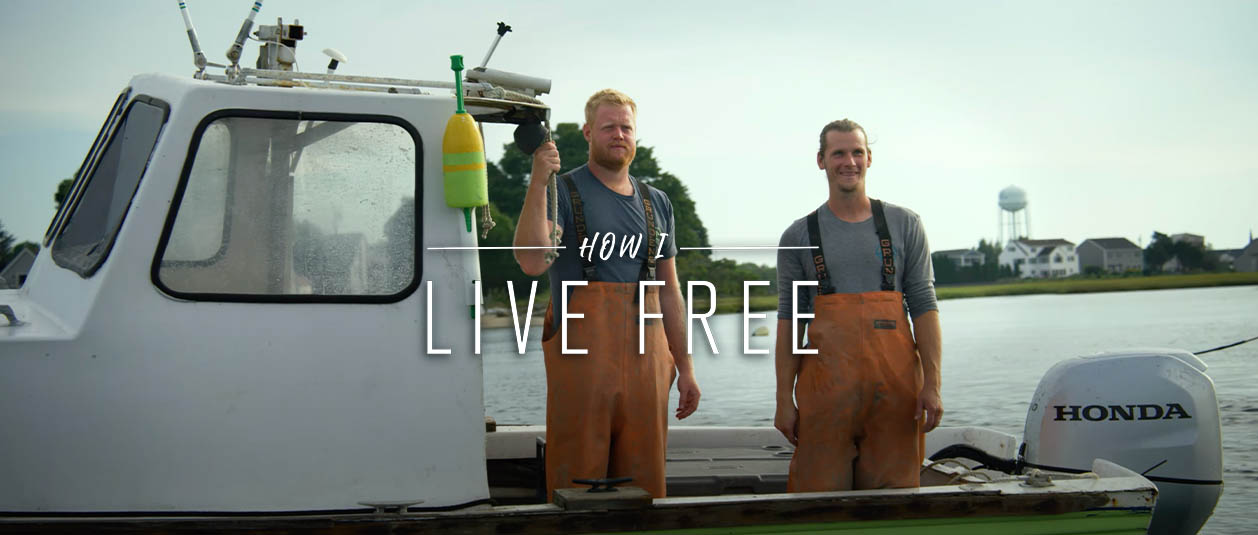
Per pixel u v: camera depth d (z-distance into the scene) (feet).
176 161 9.27
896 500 10.05
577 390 10.80
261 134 9.47
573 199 10.98
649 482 11.05
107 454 9.01
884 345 11.55
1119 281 260.21
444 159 9.52
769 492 13.87
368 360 9.43
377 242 9.56
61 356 9.00
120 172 10.00
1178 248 276.00
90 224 10.08
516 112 10.59
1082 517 10.43
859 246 11.69
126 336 9.07
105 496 9.00
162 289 9.16
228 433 9.17
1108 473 11.55
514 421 28.78
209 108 9.37
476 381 9.64
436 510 9.49
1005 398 38.40
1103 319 94.48
